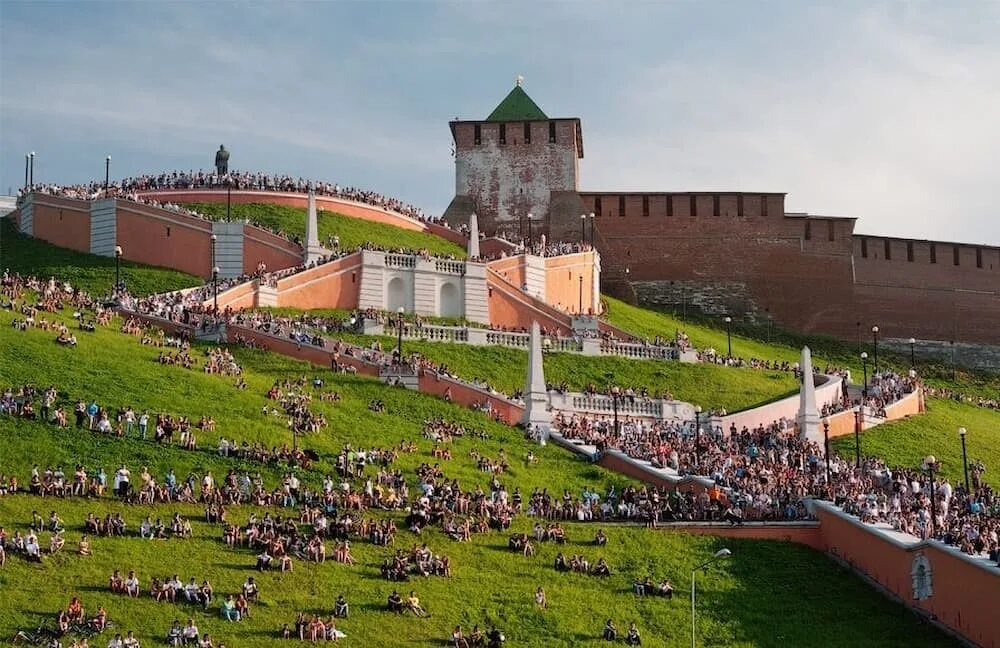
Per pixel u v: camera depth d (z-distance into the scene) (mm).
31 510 61812
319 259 112000
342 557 62219
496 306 115125
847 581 67375
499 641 57562
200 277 115625
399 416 83438
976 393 137750
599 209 151750
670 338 124688
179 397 77875
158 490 65062
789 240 149125
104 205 119000
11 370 76500
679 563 67062
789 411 97812
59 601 54906
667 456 80750
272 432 75750
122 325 91188
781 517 72125
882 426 99688
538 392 87500
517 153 154500
